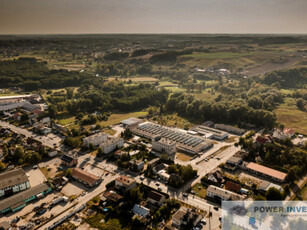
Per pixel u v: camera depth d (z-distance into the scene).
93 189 175.25
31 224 141.12
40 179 188.12
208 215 149.50
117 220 145.50
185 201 162.75
